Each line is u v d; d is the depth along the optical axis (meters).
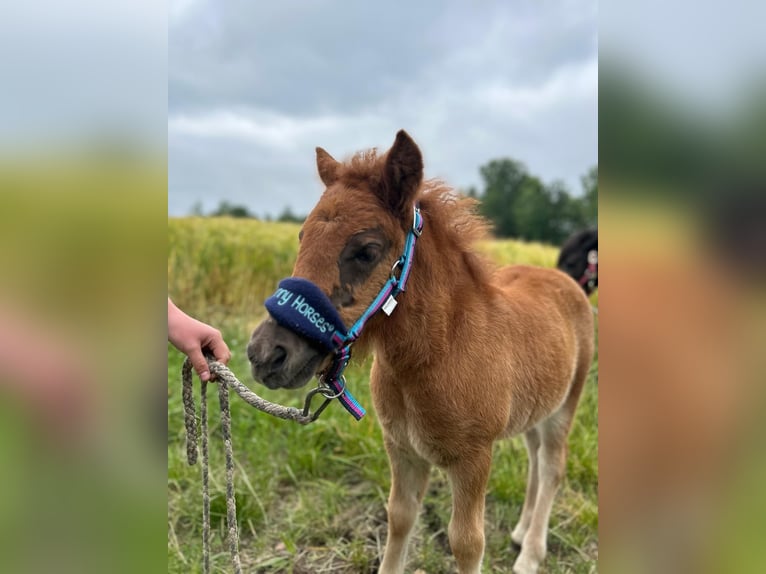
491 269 2.43
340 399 1.84
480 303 2.31
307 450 3.56
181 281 6.90
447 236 2.23
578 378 3.13
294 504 3.27
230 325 5.80
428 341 2.07
